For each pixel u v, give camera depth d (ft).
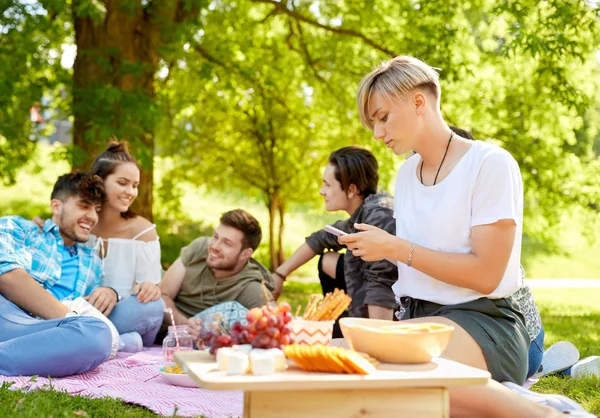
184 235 53.31
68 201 14.32
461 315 9.63
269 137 43.06
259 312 7.79
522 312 10.28
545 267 65.26
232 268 16.49
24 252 13.56
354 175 14.97
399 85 9.77
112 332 13.66
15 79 29.53
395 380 7.11
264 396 7.34
